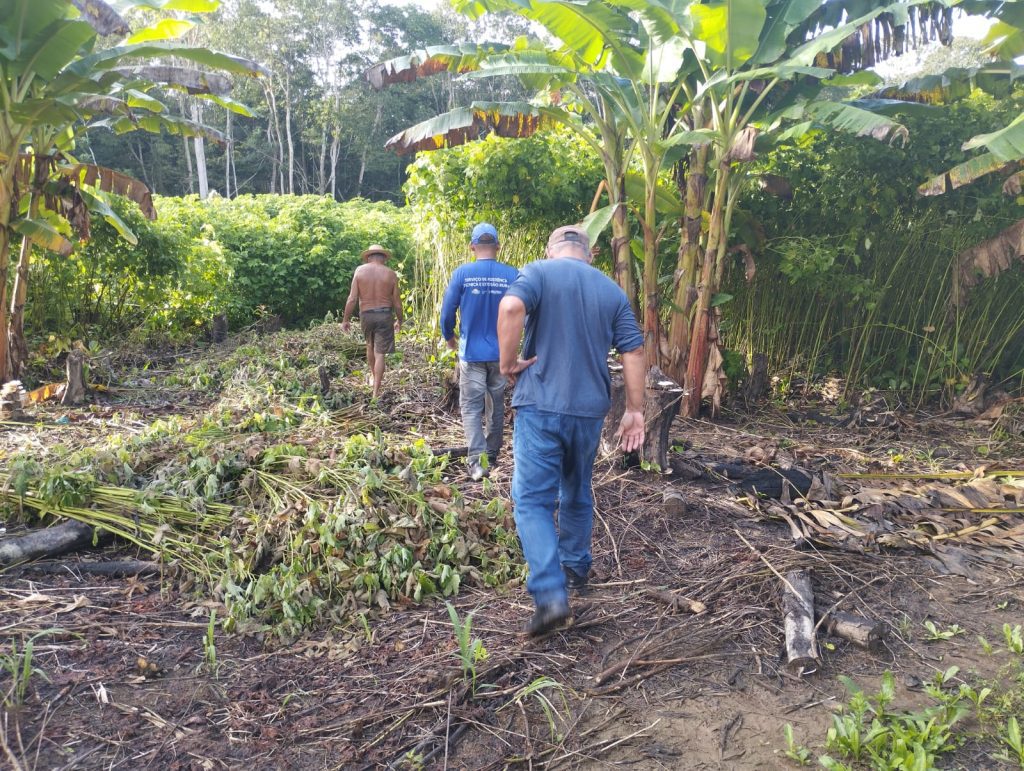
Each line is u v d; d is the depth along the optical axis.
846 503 4.73
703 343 7.61
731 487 5.12
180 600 3.42
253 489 4.23
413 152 7.59
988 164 6.46
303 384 7.66
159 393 8.13
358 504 3.76
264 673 2.89
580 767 2.44
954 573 3.93
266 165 47.81
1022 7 6.59
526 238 9.85
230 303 13.77
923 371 8.76
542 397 3.09
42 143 8.48
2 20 6.95
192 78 8.03
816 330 9.25
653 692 2.85
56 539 3.75
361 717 2.63
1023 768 2.39
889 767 2.38
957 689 2.89
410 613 3.38
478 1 6.96
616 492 4.93
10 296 10.08
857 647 3.19
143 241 11.37
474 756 2.48
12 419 6.50
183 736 2.50
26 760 2.35
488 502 4.48
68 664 2.87
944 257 8.57
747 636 3.26
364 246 15.47
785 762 2.46
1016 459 6.36
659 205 7.88
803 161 8.58
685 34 6.59
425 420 6.82
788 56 7.45
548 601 2.96
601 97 7.48
